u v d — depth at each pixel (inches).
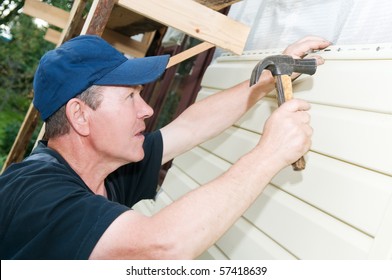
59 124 45.1
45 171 39.8
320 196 41.4
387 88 37.8
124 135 45.4
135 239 31.9
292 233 43.8
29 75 339.9
